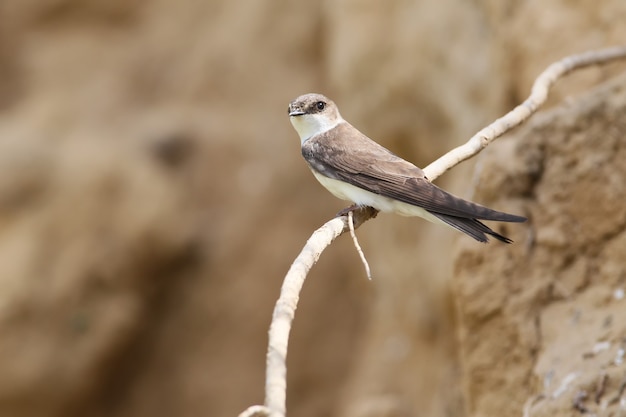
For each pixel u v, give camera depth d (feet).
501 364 20.94
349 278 50.44
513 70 30.27
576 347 19.11
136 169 53.78
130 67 58.29
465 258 21.71
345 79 41.52
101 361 51.55
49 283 51.49
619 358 17.95
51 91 58.08
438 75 37.04
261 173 52.95
